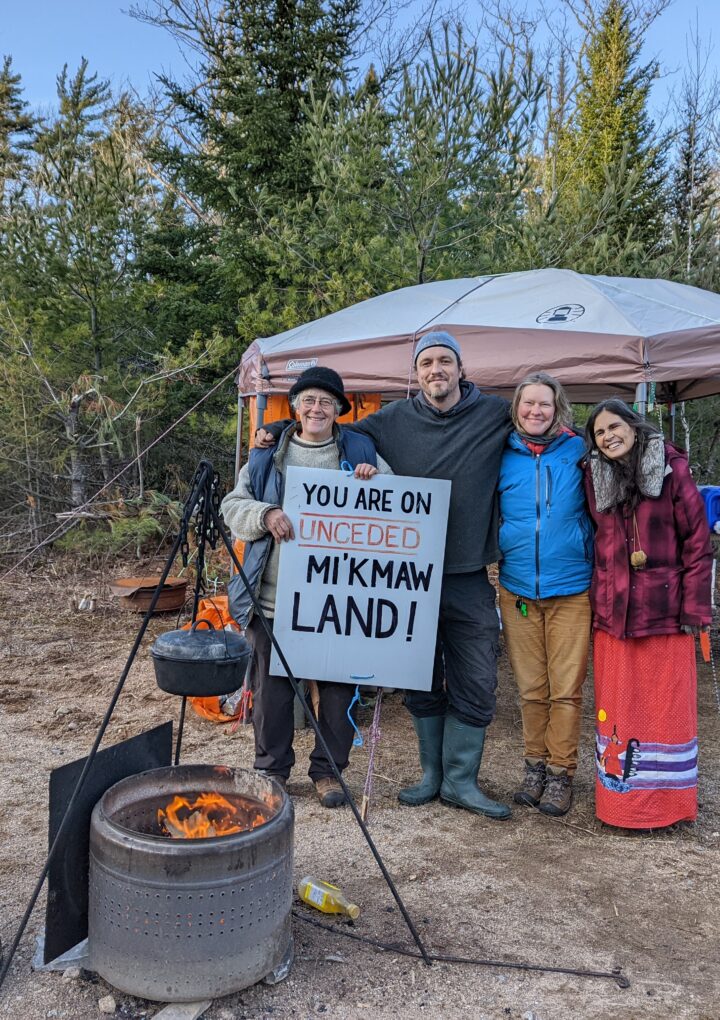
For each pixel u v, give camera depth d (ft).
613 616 12.19
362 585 12.17
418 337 17.81
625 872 11.39
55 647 22.45
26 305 35.58
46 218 35.81
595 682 12.82
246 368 22.66
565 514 12.53
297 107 45.01
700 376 15.78
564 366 16.43
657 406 28.63
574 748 13.21
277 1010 8.44
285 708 12.80
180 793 9.50
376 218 33.22
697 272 35.63
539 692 13.35
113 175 35.60
